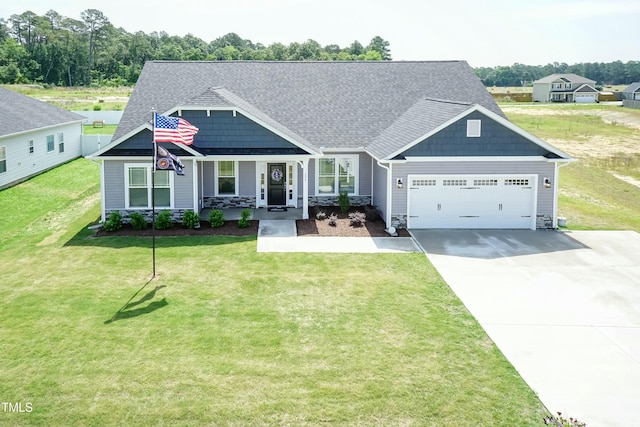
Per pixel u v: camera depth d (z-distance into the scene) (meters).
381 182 22.89
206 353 11.14
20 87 94.00
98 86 113.06
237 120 22.00
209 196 24.28
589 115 67.81
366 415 9.09
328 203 24.78
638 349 11.51
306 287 15.05
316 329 12.34
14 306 13.55
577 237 20.45
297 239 19.88
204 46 157.25
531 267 16.92
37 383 9.95
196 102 21.80
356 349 11.37
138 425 8.78
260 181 24.42
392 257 17.88
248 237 20.08
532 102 99.88
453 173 21.08
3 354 11.02
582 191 29.23
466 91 27.75
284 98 26.77
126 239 19.70
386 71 28.95
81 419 8.91
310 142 24.12
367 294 14.55
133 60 129.88
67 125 35.50
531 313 13.36
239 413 9.10
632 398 9.65
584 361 10.98
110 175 21.23
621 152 42.22
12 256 17.88
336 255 18.03
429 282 15.52
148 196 21.45
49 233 20.67
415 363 10.80
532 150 21.03
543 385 10.07
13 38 122.75
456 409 9.27
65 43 122.44
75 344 11.48
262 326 12.47
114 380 10.06
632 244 19.53
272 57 125.75
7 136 26.36
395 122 25.45
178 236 20.12
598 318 13.09
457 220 21.52
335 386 9.92
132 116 24.39
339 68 29.02
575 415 9.14
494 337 12.01
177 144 21.11
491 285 15.32
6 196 25.73
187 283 15.30
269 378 10.19
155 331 12.15
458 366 10.70
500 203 21.50
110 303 13.77
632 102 79.25
